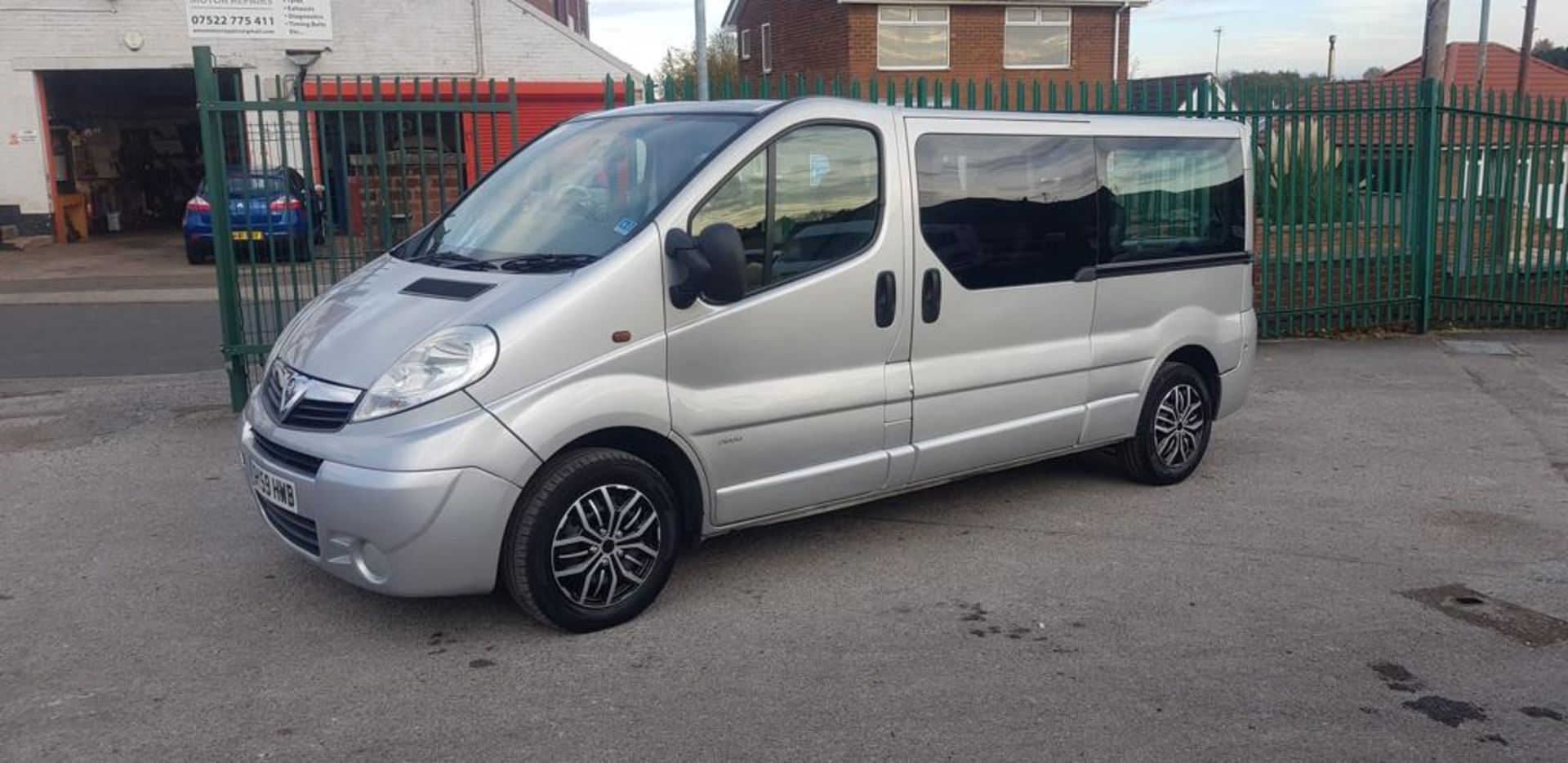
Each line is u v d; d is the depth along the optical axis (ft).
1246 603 16.81
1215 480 22.97
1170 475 22.40
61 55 74.23
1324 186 38.04
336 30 76.13
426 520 13.98
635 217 15.99
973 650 15.19
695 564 18.19
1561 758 12.61
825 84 32.12
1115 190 20.74
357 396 14.51
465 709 13.60
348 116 34.09
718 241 15.17
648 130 17.81
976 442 19.02
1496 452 25.12
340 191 30.91
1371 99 37.83
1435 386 31.63
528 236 16.89
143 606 16.53
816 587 17.33
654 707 13.66
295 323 17.08
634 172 17.02
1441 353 36.42
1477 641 15.56
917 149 18.04
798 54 121.80
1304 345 37.78
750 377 16.39
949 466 18.84
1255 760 12.54
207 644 15.33
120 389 29.99
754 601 16.76
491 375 14.37
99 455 24.03
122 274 60.70
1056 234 19.80
